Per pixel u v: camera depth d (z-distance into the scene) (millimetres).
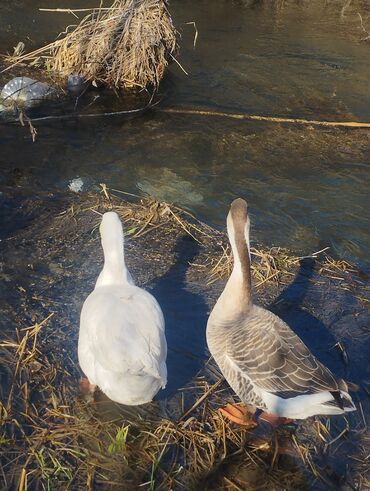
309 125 3961
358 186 3379
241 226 1965
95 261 2553
